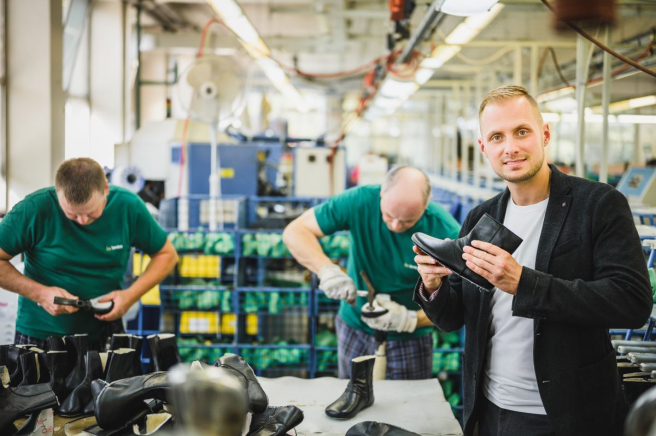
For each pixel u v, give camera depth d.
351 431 1.78
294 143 7.23
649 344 1.98
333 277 2.54
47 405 1.59
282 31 10.98
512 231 1.66
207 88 5.06
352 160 23.12
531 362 1.61
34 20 4.16
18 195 4.22
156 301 4.14
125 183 5.21
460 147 13.77
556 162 9.93
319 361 4.13
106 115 8.23
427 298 1.80
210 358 4.14
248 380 1.67
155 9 8.88
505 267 1.46
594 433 1.55
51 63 4.19
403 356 2.69
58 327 2.47
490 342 1.70
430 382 2.33
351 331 2.83
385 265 2.71
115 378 1.87
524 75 10.16
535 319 1.54
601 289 1.45
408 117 21.33
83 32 7.94
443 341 3.96
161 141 6.48
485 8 2.40
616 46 4.17
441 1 2.40
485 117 1.59
